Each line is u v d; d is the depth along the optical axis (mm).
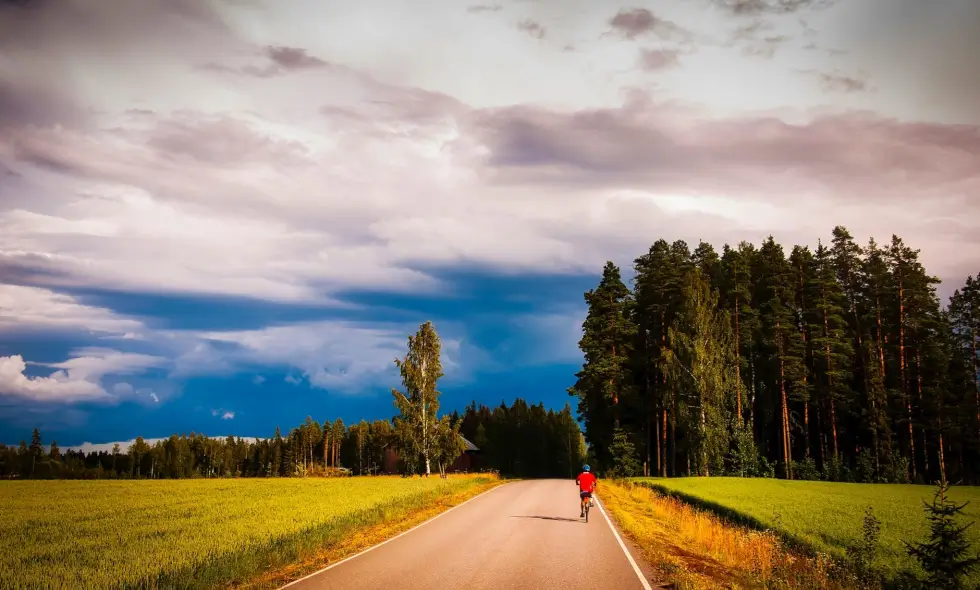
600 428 66875
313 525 18594
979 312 62938
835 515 23609
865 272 65938
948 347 64250
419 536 17953
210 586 11547
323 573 12328
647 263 69875
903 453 62844
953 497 34406
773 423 71062
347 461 163250
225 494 39281
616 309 66562
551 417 144500
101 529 20797
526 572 12250
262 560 13523
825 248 63156
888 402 61844
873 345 63156
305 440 159875
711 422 54375
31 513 27734
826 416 66000
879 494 35531
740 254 69562
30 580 11633
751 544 15234
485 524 21000
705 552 15586
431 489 33719
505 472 118125
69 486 55656
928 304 61062
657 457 63781
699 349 54938
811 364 65875
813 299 63812
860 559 13516
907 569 13266
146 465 158125
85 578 11766
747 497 31609
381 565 13148
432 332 67062
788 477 59344
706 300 58531
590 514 24500
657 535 18391
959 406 59656
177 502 32969
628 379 64938
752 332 67188
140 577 11609
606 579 11555
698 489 37000
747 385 67250
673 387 57500
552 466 128625
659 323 68000
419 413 65062
